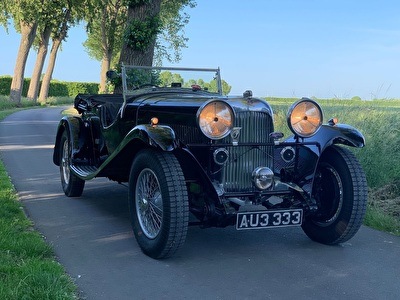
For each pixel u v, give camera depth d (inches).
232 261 176.6
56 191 286.8
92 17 1438.2
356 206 184.9
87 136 266.5
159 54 837.2
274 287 152.8
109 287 149.5
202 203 180.2
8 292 131.2
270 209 182.4
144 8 513.7
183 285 152.8
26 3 1371.8
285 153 190.5
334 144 198.7
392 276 164.6
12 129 706.8
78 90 2765.7
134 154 197.8
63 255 176.7
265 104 187.6
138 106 213.9
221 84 251.6
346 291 150.7
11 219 212.1
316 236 200.4
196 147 179.8
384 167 299.7
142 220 183.6
